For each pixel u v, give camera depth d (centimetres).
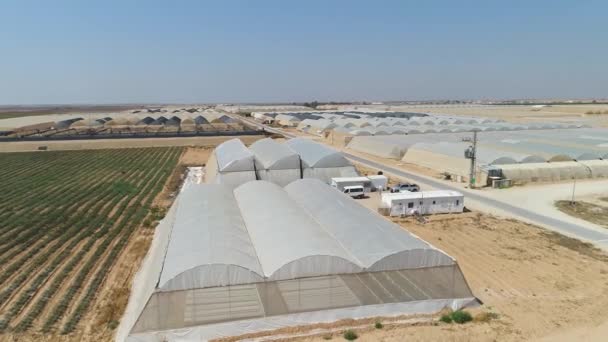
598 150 4853
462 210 3188
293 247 1759
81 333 1599
